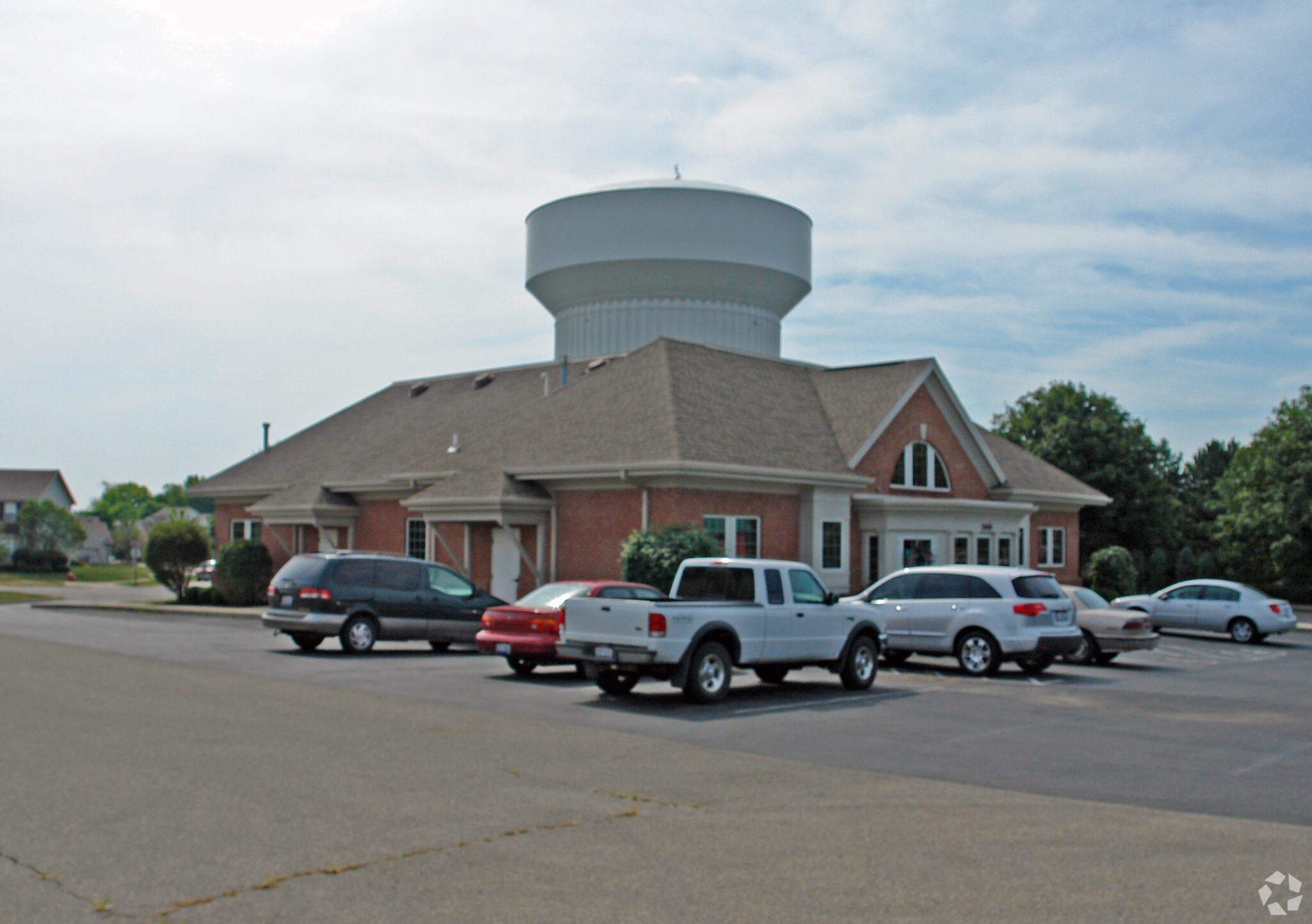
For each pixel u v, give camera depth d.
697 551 23.12
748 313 38.66
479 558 29.53
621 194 37.47
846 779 9.84
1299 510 51.66
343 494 35.34
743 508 26.59
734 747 11.47
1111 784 9.95
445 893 6.21
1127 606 32.69
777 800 8.88
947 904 6.21
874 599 20.72
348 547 35.31
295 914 5.80
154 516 170.38
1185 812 8.84
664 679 15.37
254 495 40.53
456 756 10.29
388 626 21.67
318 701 13.83
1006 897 6.36
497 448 29.34
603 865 6.83
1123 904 6.29
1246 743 12.43
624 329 38.19
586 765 10.14
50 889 6.10
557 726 12.50
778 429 28.78
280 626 21.28
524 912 5.92
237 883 6.29
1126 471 56.78
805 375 34.53
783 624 15.97
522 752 10.64
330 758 9.92
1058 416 58.84
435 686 16.03
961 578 19.92
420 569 22.36
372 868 6.65
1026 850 7.42
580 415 28.80
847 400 32.00
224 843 7.07
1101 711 15.00
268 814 7.82
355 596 21.25
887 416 30.36
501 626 17.81
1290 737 12.91
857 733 12.62
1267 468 53.75
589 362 36.09
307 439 42.62
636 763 10.32
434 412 38.47
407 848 7.08
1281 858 7.36
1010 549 34.38
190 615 34.28
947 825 8.13
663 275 37.50
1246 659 24.91
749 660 15.52
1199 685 18.83
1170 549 59.06
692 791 9.12
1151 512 57.19
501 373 39.75
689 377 28.97
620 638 14.74
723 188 38.81
